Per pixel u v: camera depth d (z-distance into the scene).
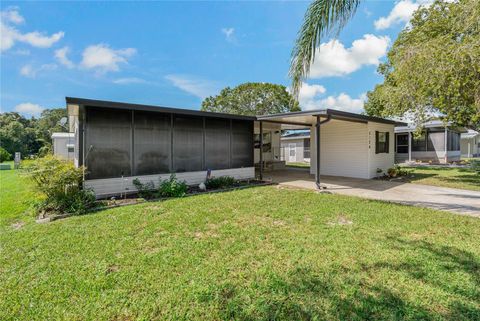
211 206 5.79
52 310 2.31
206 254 3.35
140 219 4.83
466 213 5.21
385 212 5.24
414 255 3.24
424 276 2.75
